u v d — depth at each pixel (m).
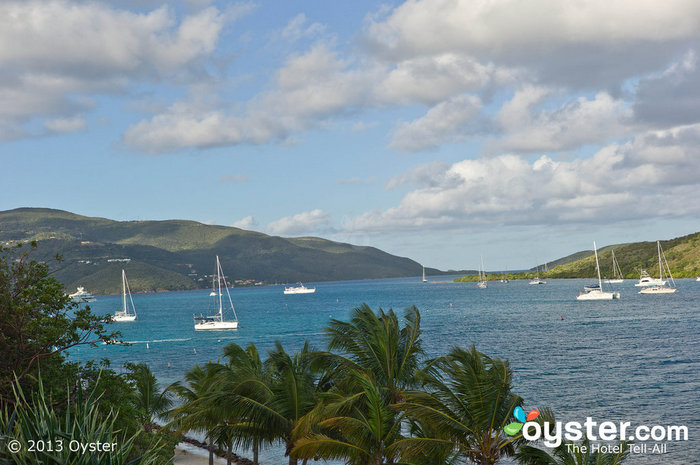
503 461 36.97
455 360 21.08
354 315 26.12
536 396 55.41
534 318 141.25
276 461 42.06
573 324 123.25
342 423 20.55
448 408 20.30
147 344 118.88
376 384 22.88
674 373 64.69
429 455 20.22
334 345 25.55
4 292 19.02
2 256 20.05
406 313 26.48
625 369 68.19
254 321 171.00
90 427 11.68
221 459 42.53
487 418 19.67
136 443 20.84
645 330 106.69
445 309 183.38
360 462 21.09
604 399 53.41
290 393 23.41
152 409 39.25
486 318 146.25
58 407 17.31
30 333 18.64
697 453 37.66
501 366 21.78
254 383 23.66
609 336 100.12
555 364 73.56
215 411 22.97
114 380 22.20
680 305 158.00
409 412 20.19
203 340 125.19
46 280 20.98
